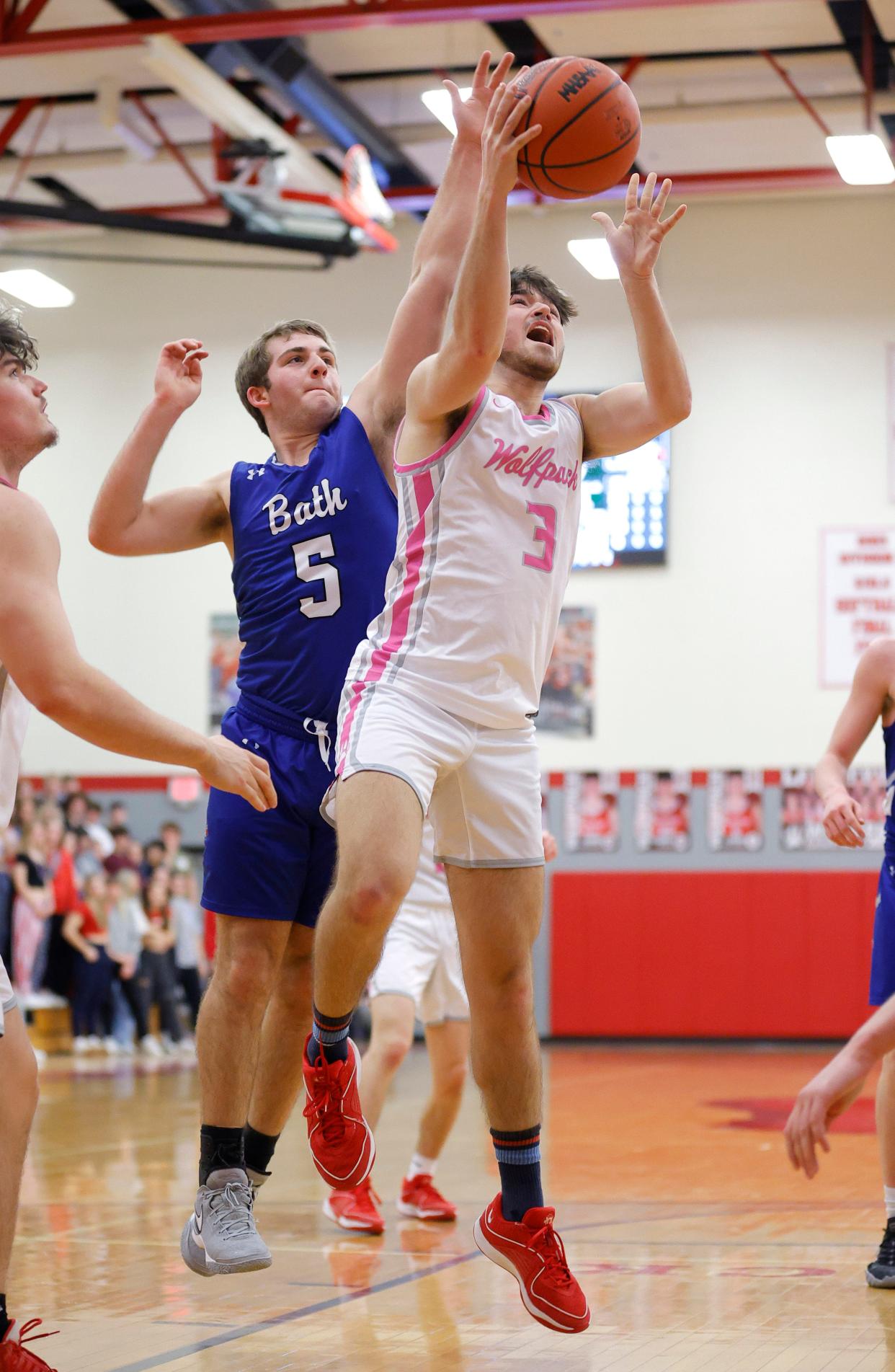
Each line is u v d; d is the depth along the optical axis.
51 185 17.66
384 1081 5.79
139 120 15.61
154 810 17.78
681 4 11.79
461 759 3.39
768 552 16.72
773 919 16.42
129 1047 15.28
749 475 16.81
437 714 3.36
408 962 5.88
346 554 3.99
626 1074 13.22
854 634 16.50
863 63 13.93
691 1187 6.56
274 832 3.90
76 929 14.83
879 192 16.70
